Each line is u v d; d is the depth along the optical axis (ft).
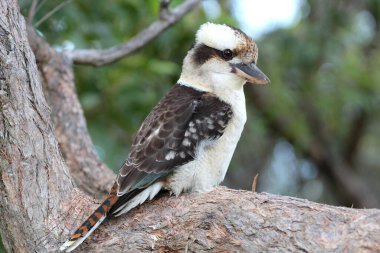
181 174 26.71
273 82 57.36
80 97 43.96
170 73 43.37
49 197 26.08
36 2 35.68
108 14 43.11
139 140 26.89
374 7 59.06
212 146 27.40
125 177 25.89
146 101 43.45
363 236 23.68
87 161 34.19
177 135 26.84
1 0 25.99
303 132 62.49
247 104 58.54
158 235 25.52
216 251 25.04
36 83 26.58
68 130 34.27
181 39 44.78
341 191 64.90
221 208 25.38
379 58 61.98
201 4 44.86
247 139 60.59
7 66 25.54
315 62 57.11
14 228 25.86
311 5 57.31
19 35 26.40
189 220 25.44
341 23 56.75
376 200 69.05
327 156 63.21
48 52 34.68
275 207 25.05
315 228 24.21
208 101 28.17
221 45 28.96
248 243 24.70
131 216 26.11
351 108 62.85
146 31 37.47
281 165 66.54
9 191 25.70
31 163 25.86
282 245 24.30
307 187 66.90
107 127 45.42
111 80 43.96
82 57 36.11
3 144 25.64
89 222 24.90
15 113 25.67
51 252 25.52
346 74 59.88
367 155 72.84
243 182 63.21
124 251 25.39
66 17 40.01
